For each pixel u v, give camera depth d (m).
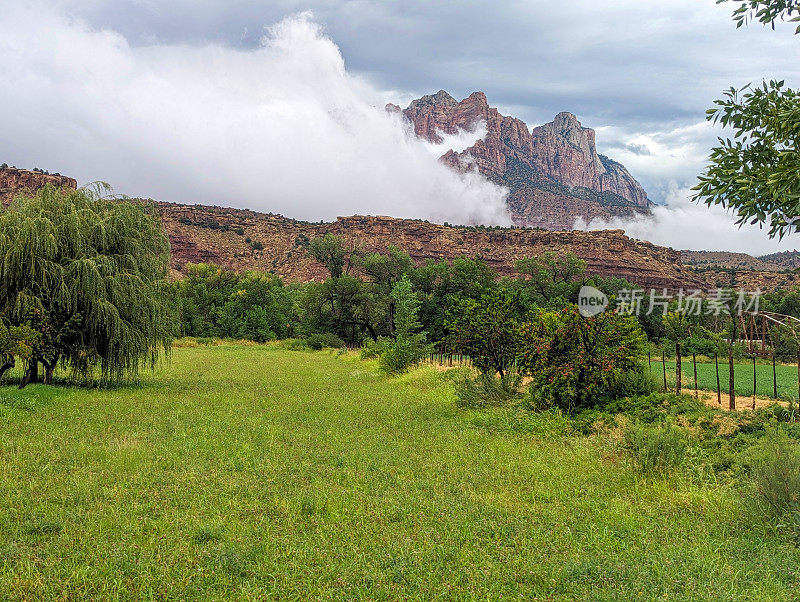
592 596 4.98
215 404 17.06
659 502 7.77
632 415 12.34
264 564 5.68
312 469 9.45
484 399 16.02
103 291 19.02
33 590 5.05
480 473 9.28
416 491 8.25
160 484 8.38
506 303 17.33
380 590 5.12
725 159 4.98
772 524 6.63
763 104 5.00
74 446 10.66
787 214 4.56
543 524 6.97
